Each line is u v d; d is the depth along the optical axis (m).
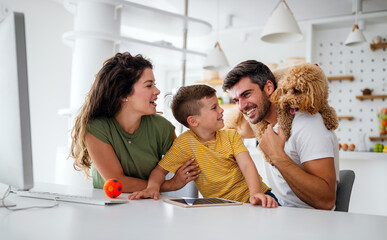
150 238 0.56
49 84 4.66
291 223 0.73
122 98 1.34
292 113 1.39
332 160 1.32
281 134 1.35
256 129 1.67
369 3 4.46
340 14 4.85
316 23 5.02
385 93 4.89
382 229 0.69
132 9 2.95
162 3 4.71
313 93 1.29
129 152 1.37
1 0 3.99
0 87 0.81
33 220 0.67
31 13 4.39
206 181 1.38
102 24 2.93
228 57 6.06
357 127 4.97
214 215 0.80
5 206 0.78
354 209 2.97
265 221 0.74
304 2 4.52
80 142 1.34
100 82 1.34
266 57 5.79
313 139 1.32
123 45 3.22
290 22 3.14
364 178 2.95
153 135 1.46
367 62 4.99
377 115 4.79
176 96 1.51
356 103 5.00
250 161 1.32
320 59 5.23
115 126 1.38
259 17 5.11
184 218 0.75
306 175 1.27
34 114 4.44
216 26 5.54
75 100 2.97
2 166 0.83
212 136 1.45
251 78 1.55
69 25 4.99
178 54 3.57
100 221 0.68
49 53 4.66
